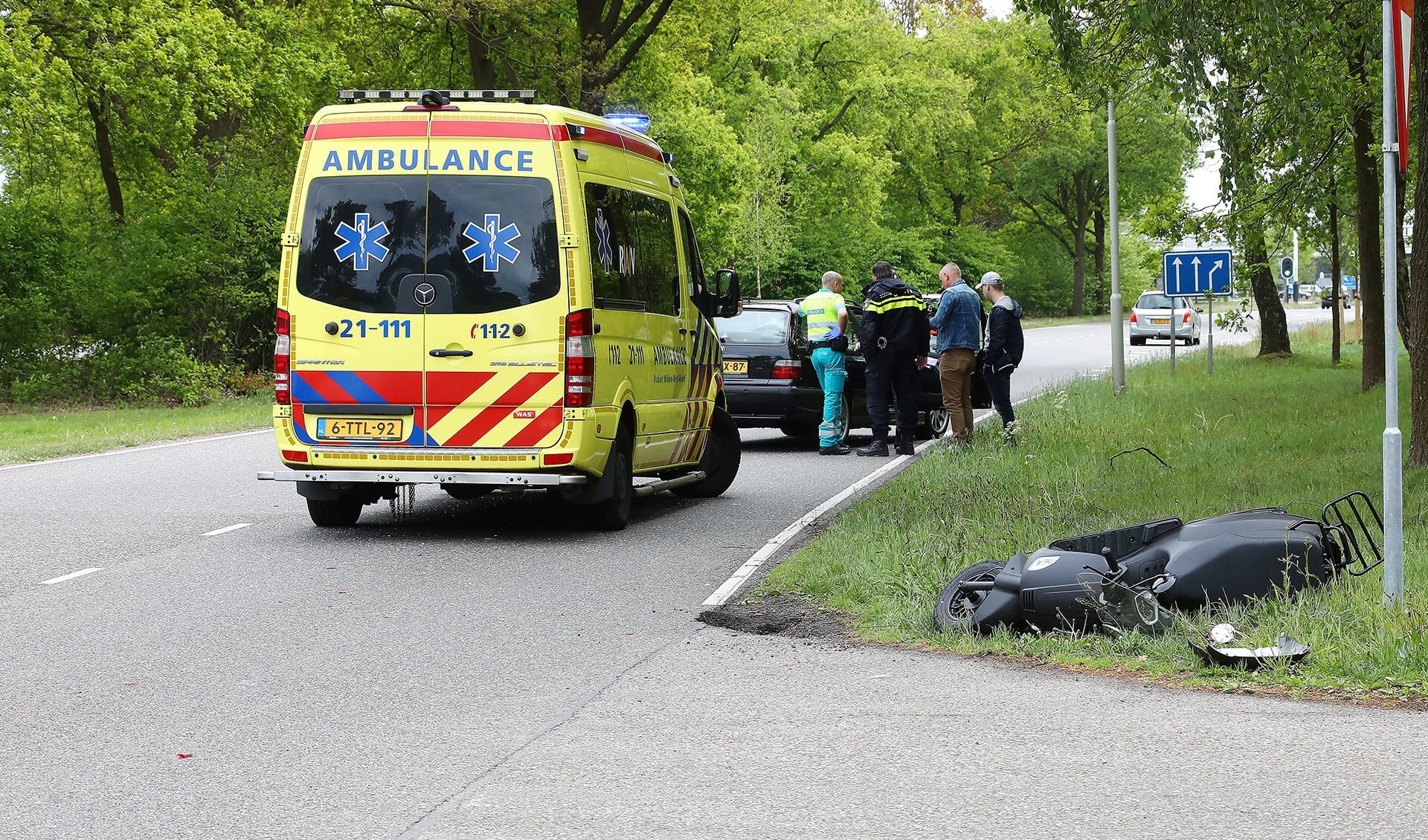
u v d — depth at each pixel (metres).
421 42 45.19
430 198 13.16
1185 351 53.59
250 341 38.59
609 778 6.31
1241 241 27.91
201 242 36.28
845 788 6.12
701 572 11.66
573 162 13.25
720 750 6.71
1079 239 102.56
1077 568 8.70
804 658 8.62
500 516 15.07
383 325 13.13
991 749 6.66
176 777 6.35
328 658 8.67
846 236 78.56
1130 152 92.50
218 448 22.23
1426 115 14.82
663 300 15.19
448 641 9.13
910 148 83.38
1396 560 8.64
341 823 5.74
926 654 8.66
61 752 6.73
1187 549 8.98
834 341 21.50
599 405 13.35
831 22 76.12
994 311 20.64
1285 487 14.41
